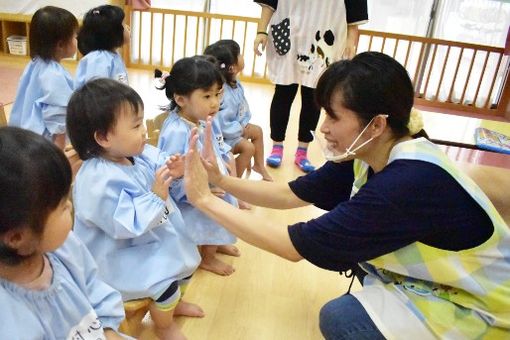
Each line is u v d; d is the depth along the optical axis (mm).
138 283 1245
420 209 941
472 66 4480
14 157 610
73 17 2162
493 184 1758
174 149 1618
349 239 971
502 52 4398
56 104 2096
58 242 683
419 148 992
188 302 1596
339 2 2541
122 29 2320
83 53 2352
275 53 2676
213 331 1494
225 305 1624
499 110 4547
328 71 979
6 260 667
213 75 1655
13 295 705
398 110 948
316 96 1010
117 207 1174
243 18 4926
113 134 1171
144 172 1318
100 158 1211
